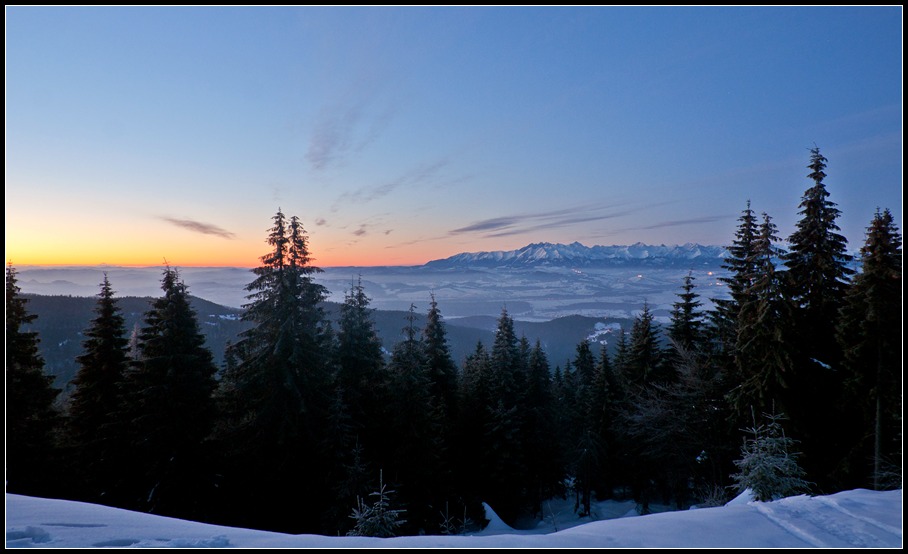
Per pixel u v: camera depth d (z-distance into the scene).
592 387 32.06
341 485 17.97
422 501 21.73
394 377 22.77
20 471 16.41
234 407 20.53
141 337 18.94
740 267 22.67
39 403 17.31
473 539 5.64
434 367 28.88
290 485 18.92
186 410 17.86
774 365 17.41
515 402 27.53
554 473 30.97
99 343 20.50
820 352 19.25
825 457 17.84
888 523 6.39
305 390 19.34
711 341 24.98
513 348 32.59
